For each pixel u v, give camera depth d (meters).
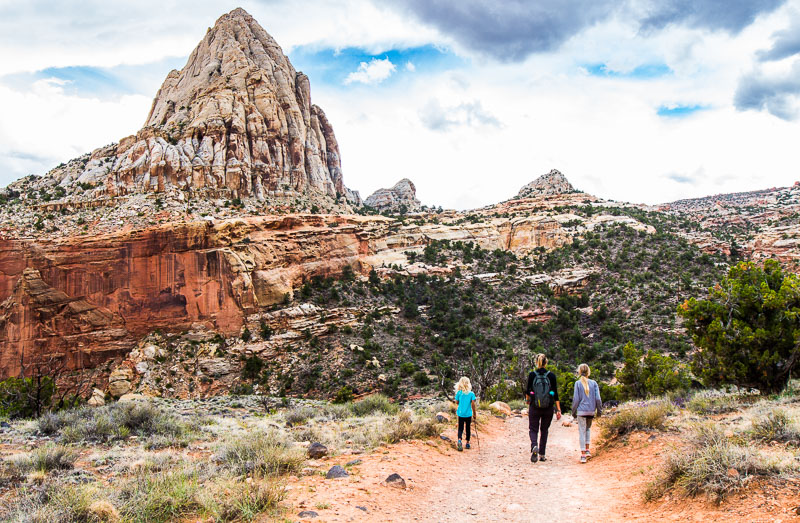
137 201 124.69
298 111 184.50
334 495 8.56
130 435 16.28
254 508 7.54
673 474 8.34
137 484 8.34
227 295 101.31
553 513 8.22
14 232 105.50
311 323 97.31
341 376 80.00
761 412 12.39
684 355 71.50
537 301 112.94
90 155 150.38
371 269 131.12
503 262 142.12
